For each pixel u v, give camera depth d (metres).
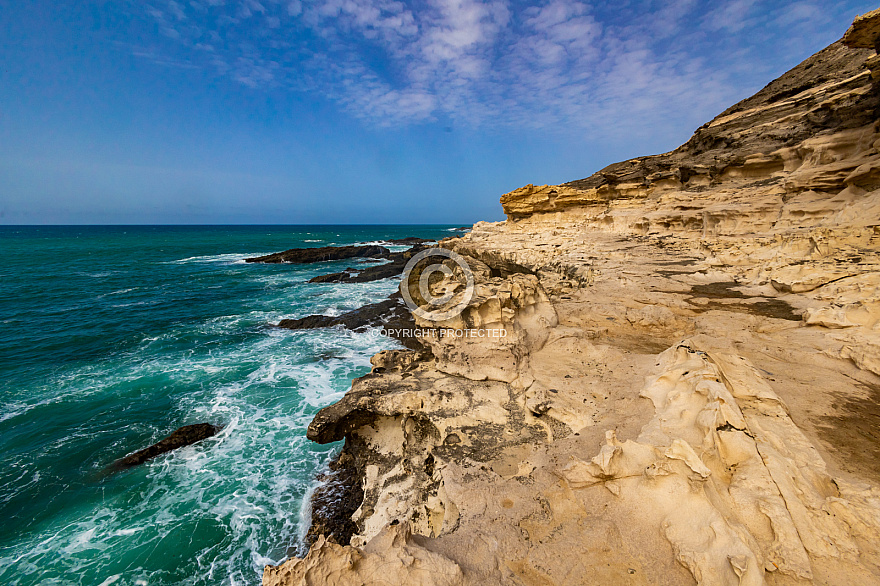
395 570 4.07
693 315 12.28
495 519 4.95
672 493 4.50
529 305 11.06
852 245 13.48
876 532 3.97
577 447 6.01
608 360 9.20
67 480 10.60
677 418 5.82
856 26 15.20
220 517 9.38
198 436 12.34
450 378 9.12
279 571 4.09
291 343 20.75
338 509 9.04
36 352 19.27
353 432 9.56
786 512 4.10
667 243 23.20
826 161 18.77
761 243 17.05
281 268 49.75
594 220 31.75
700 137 30.69
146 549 8.55
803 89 26.45
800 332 10.12
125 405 14.38
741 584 3.44
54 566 8.19
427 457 7.69
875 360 7.84
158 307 28.27
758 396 6.34
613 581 3.93
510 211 40.69
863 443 5.75
